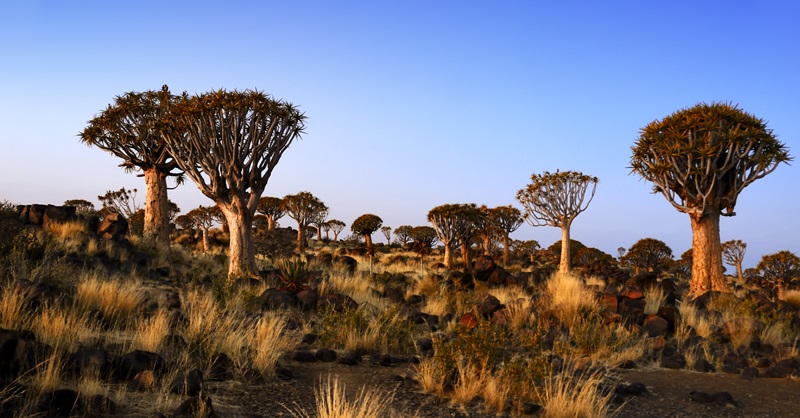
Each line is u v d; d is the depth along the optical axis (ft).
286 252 84.99
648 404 20.24
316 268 73.00
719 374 25.93
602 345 27.68
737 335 32.81
